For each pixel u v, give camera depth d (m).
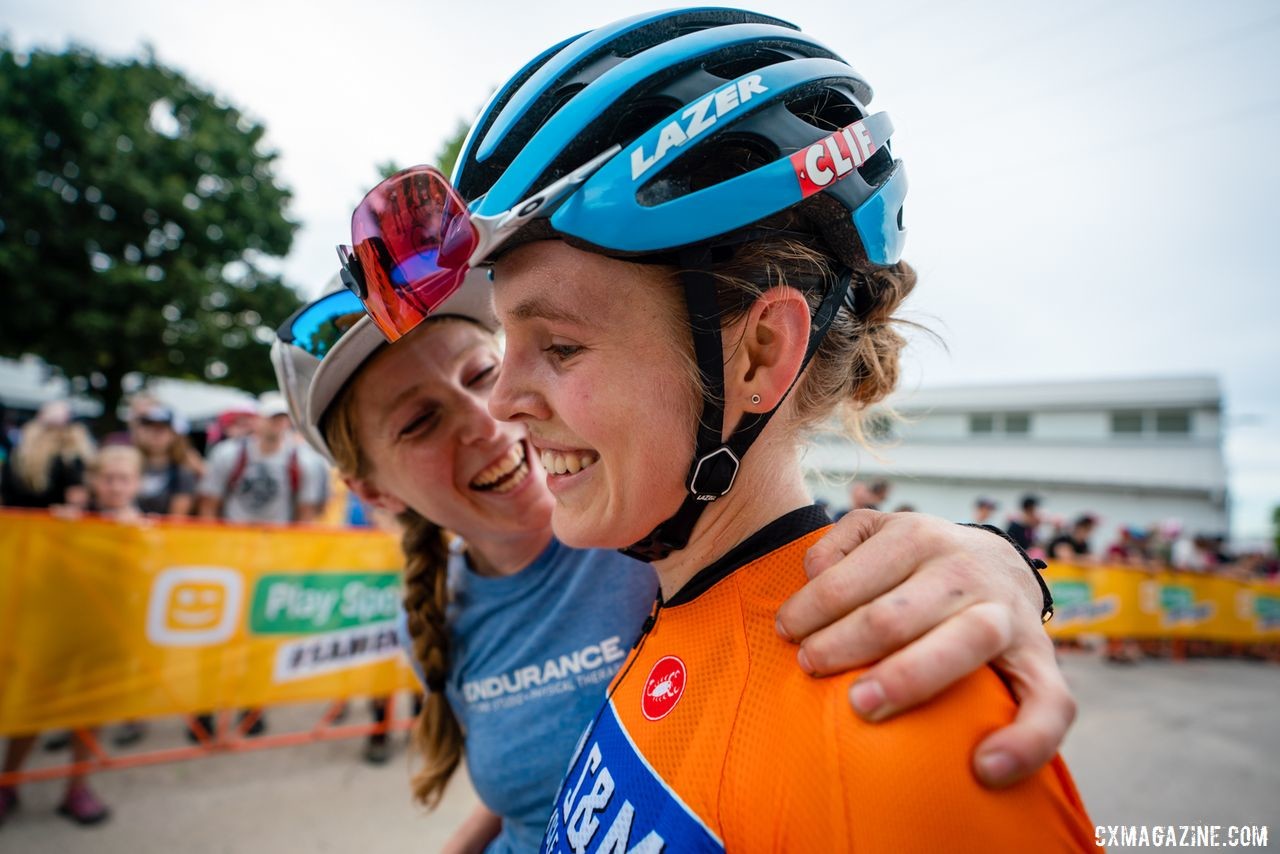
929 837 0.43
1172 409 21.19
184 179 15.34
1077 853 0.47
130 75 15.27
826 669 0.51
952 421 23.81
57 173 14.30
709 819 0.53
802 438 0.76
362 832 2.70
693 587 0.69
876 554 0.57
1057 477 21.78
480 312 1.13
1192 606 8.27
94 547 2.89
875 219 0.70
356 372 1.07
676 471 0.64
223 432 5.52
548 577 1.12
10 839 2.49
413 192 0.68
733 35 0.70
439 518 1.13
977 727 0.46
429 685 1.25
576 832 0.68
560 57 0.77
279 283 16.22
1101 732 4.60
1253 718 5.29
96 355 14.14
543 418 0.67
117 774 3.04
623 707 0.72
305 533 3.39
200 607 3.12
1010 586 0.55
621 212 0.59
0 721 2.63
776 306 0.64
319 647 3.41
